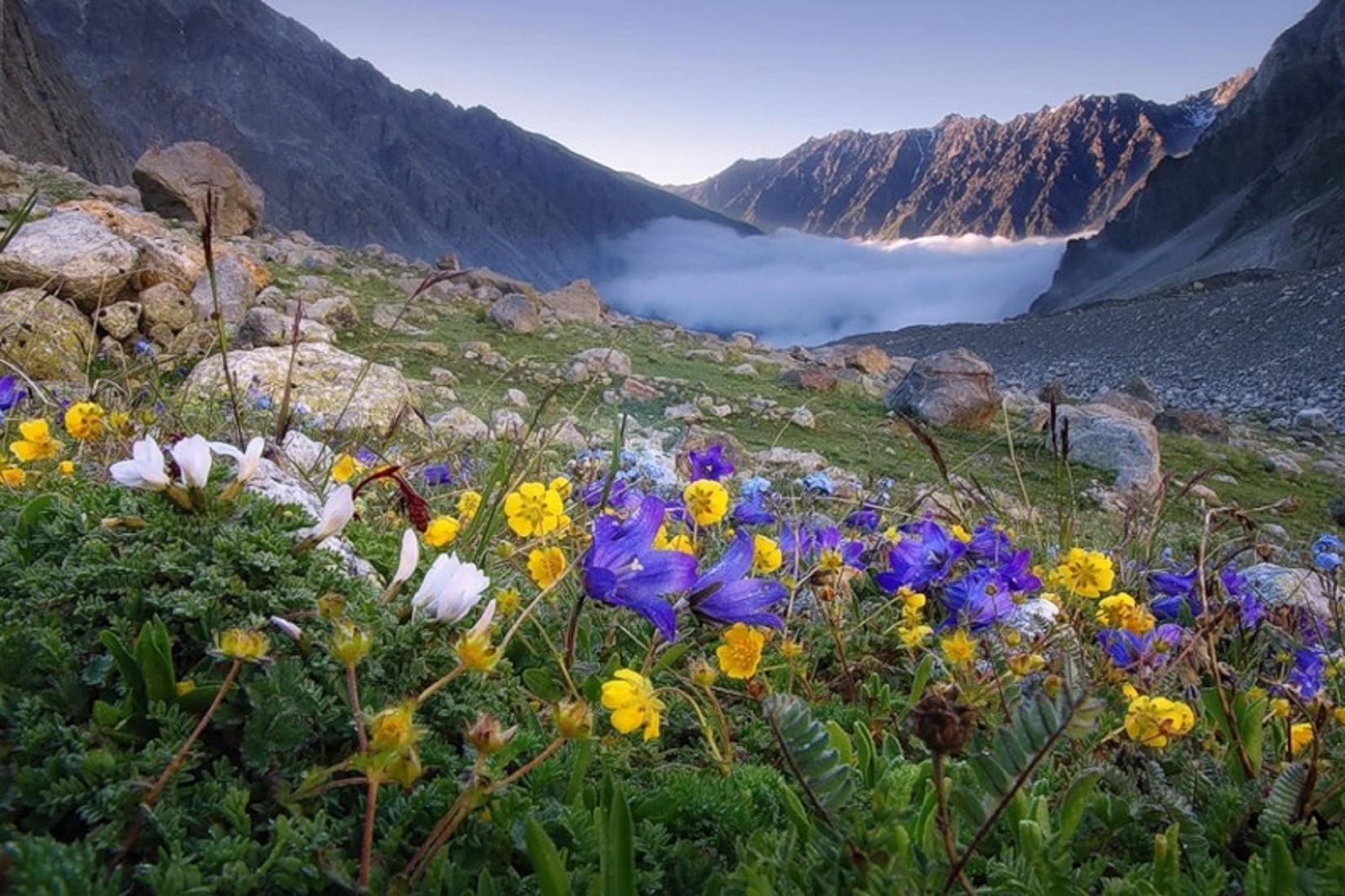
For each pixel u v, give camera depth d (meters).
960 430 22.23
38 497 2.83
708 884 1.90
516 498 2.73
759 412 21.61
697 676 2.32
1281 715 2.78
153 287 14.93
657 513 2.35
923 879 1.69
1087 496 16.53
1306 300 81.25
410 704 1.62
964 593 3.19
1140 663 2.95
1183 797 2.29
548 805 2.04
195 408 6.28
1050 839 1.87
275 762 1.94
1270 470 24.77
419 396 15.17
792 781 2.45
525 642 2.88
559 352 24.45
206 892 1.58
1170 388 63.72
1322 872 1.90
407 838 1.89
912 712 1.53
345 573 2.60
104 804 1.74
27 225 14.01
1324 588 4.55
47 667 2.06
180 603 2.14
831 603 3.39
